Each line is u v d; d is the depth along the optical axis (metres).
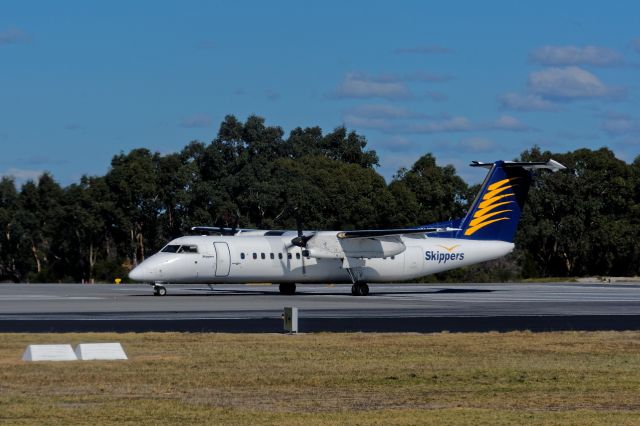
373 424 51.88
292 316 95.88
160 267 168.62
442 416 54.16
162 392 61.47
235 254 174.00
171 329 100.56
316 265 180.62
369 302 153.38
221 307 136.50
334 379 67.19
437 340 90.25
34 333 94.25
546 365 74.31
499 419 53.44
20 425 51.09
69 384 63.88
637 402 59.12
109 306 137.75
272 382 65.75
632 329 103.75
